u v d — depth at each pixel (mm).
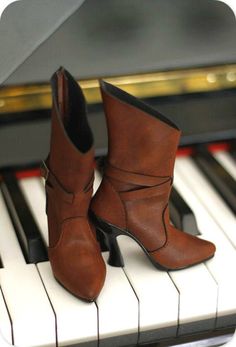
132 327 460
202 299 466
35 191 532
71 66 511
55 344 452
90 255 460
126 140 444
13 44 478
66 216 457
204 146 562
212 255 484
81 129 450
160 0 506
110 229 468
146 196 459
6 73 487
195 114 558
